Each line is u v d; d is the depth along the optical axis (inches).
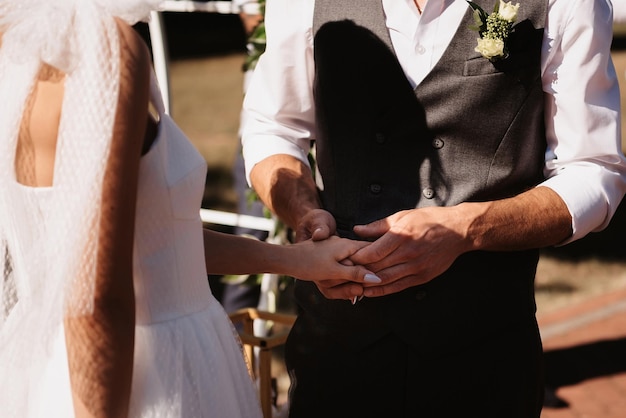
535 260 97.7
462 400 94.8
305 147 106.0
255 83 106.0
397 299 94.0
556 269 269.6
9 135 70.6
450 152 93.7
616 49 665.6
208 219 170.9
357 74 95.3
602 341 219.1
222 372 81.0
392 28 94.2
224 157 386.3
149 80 70.6
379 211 95.7
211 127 445.4
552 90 92.4
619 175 95.3
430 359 94.0
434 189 94.3
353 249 89.0
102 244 67.7
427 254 88.7
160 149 74.4
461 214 89.4
